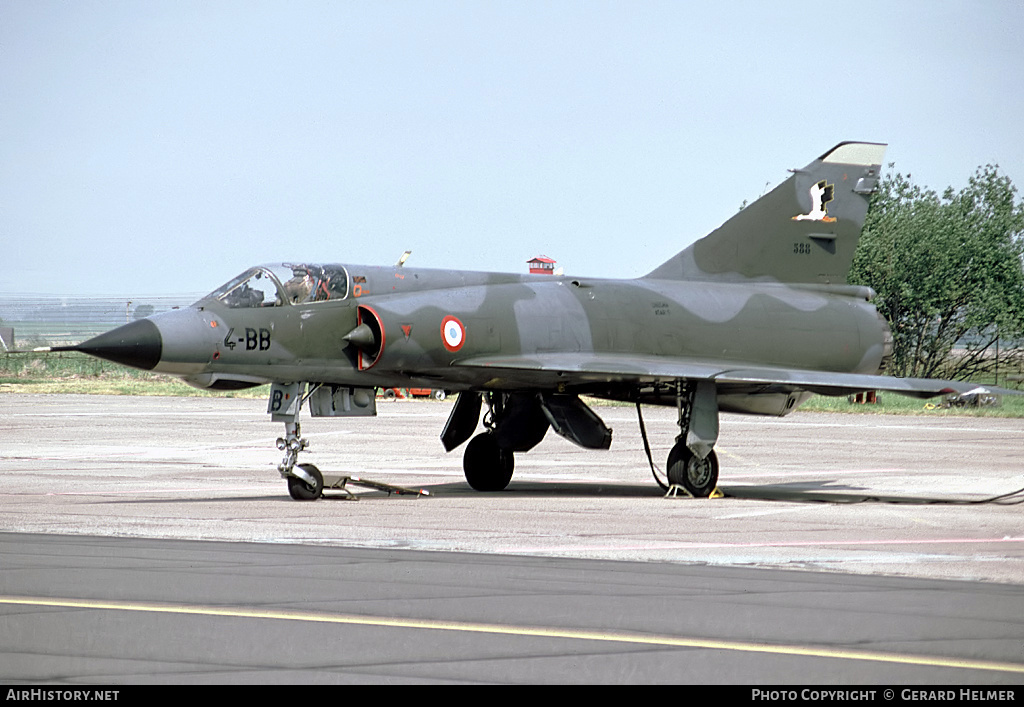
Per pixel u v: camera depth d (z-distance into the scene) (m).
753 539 42.91
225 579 32.78
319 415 61.94
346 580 32.81
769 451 98.69
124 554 37.38
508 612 28.56
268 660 23.86
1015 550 40.62
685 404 64.88
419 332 59.81
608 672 23.12
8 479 68.06
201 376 57.12
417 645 25.16
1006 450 100.44
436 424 128.12
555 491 66.50
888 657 24.53
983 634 26.70
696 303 70.00
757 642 25.72
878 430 127.06
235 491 61.66
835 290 76.50
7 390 198.00
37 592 30.64
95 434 109.19
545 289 66.69
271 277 59.22
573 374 63.53
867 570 35.91
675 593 31.31
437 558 37.19
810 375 61.91
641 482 73.31
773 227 75.00
